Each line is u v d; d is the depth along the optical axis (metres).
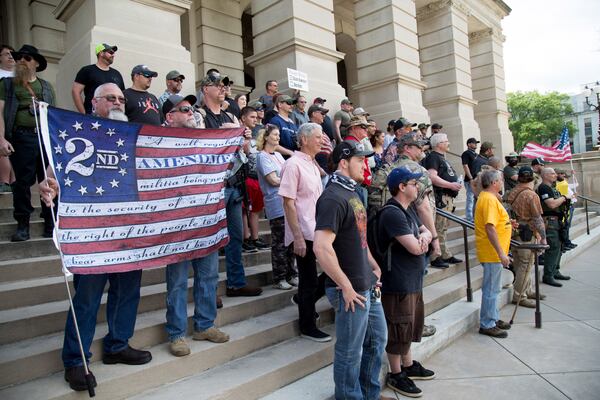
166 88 5.91
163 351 3.00
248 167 4.64
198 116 3.77
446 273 5.91
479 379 3.56
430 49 14.27
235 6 11.23
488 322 4.57
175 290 2.99
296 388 3.06
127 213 2.86
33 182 4.03
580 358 3.94
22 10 7.88
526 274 5.58
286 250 4.33
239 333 3.38
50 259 3.62
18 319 2.81
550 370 3.71
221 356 3.13
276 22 8.07
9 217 4.63
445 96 13.89
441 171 6.04
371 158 5.06
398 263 3.24
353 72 16.59
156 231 2.98
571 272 7.70
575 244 9.42
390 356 3.38
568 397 3.24
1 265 3.35
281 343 3.57
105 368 2.70
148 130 3.03
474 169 8.36
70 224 2.61
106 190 2.79
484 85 16.94
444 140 6.04
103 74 4.48
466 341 4.44
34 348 2.67
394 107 10.31
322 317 4.03
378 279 3.04
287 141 5.49
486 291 4.59
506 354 4.07
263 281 4.48
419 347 3.86
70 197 2.62
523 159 14.00
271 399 2.90
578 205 15.38
